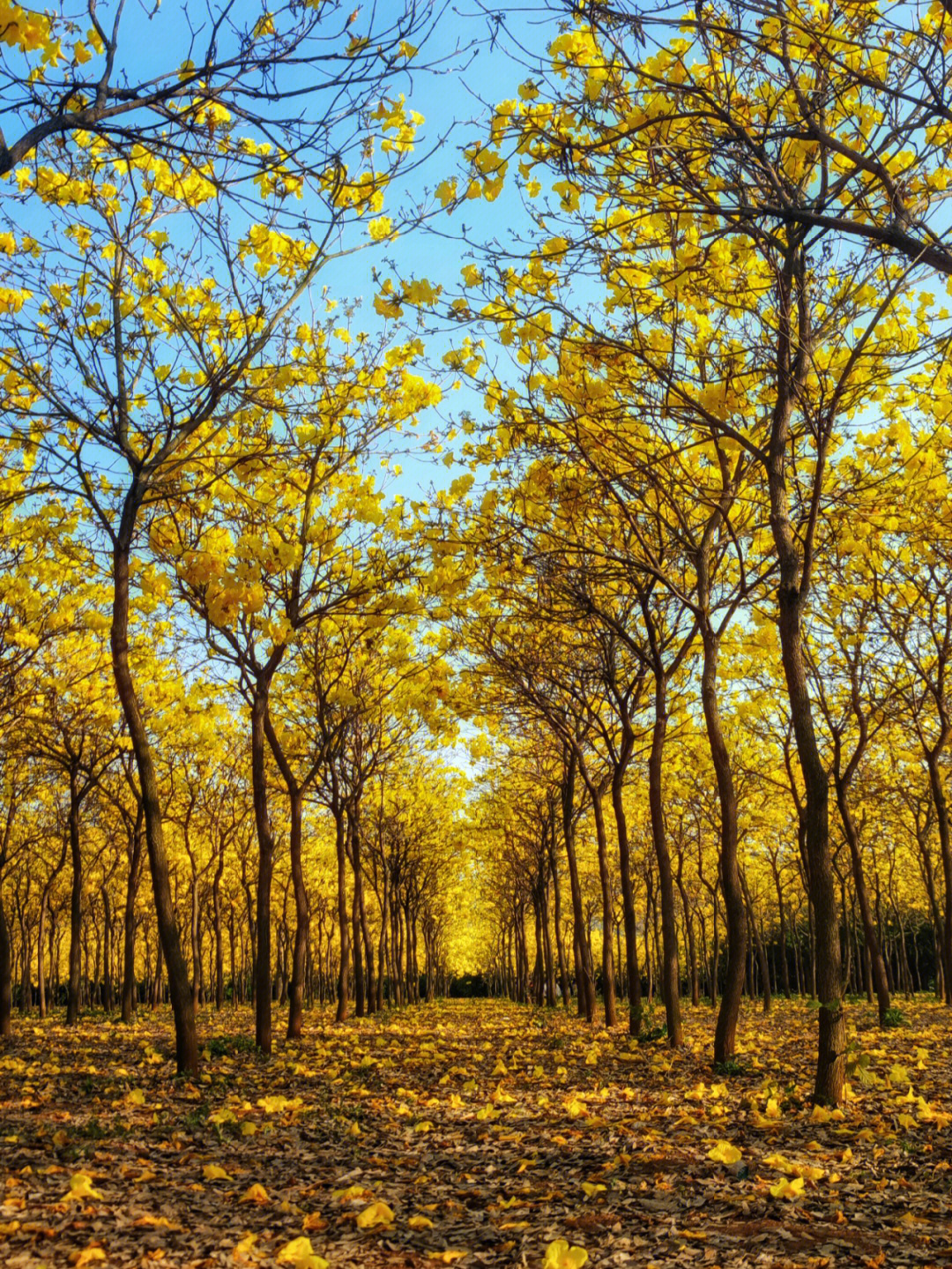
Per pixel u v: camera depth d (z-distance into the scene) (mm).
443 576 11086
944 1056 10070
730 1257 3770
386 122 7266
